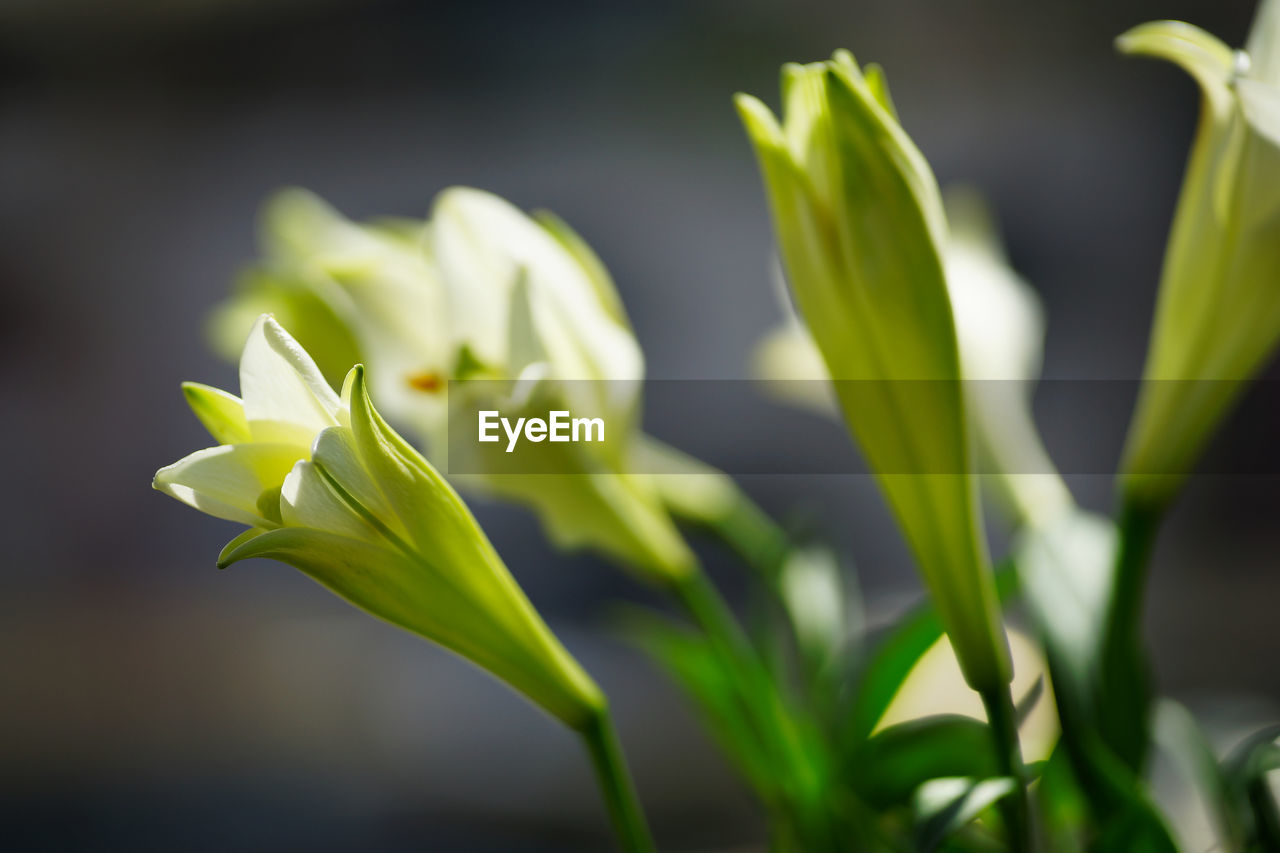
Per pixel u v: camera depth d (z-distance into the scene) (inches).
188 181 117.3
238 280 34.3
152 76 115.6
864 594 95.5
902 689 34.4
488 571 28.1
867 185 27.6
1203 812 36.2
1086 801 30.7
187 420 117.4
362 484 27.4
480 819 83.4
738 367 106.6
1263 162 28.7
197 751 94.7
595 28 110.2
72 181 116.8
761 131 28.0
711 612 32.8
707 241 109.5
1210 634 86.7
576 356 31.3
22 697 101.2
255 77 115.5
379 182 115.5
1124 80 104.0
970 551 28.6
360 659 100.0
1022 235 105.1
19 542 114.6
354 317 32.6
